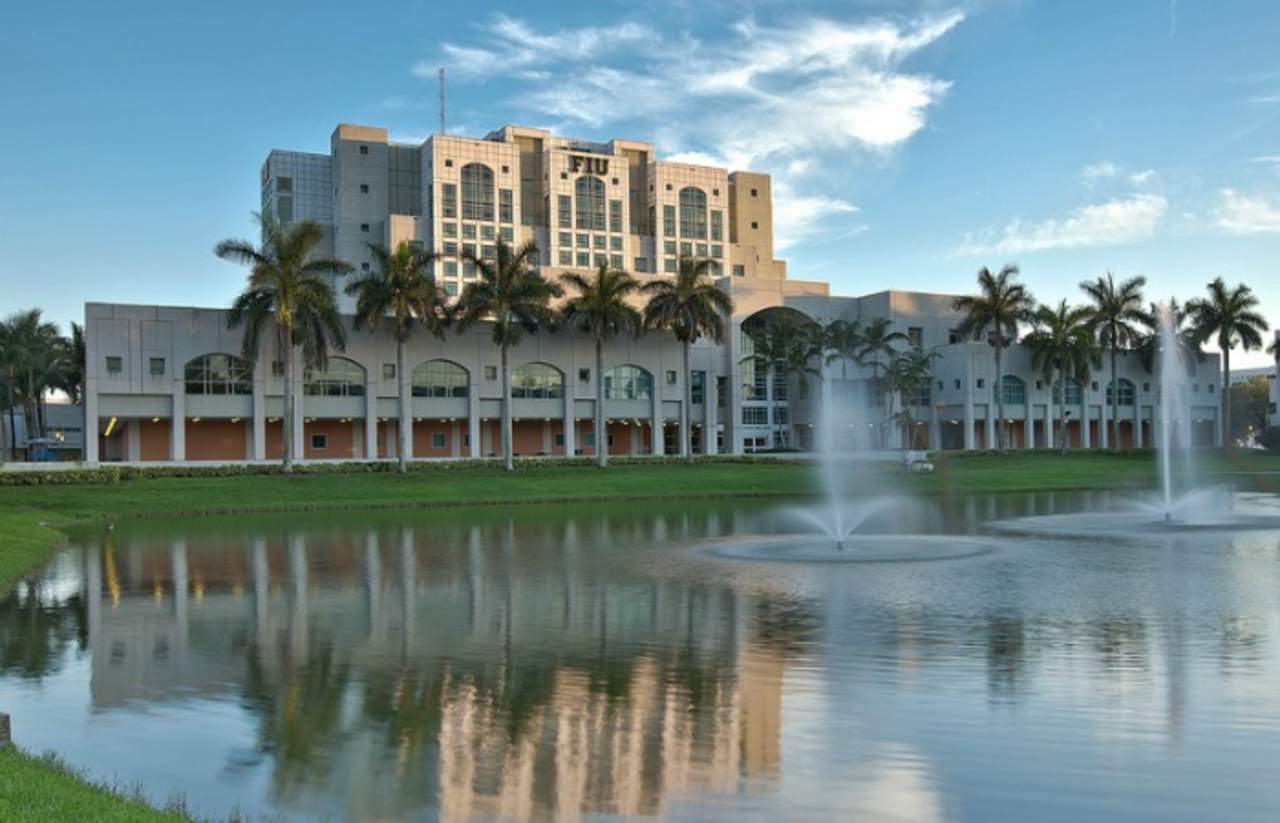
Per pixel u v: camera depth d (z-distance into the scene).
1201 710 12.42
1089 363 94.69
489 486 61.19
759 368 104.19
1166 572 25.08
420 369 78.31
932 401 105.06
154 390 69.12
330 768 10.76
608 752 11.16
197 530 40.94
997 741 11.32
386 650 16.67
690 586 23.47
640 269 132.50
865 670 14.70
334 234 126.19
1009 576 24.52
